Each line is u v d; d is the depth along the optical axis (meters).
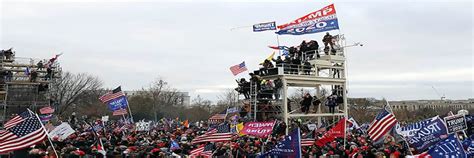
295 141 15.03
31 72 51.91
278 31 37.41
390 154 16.77
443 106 130.50
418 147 16.22
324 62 36.62
